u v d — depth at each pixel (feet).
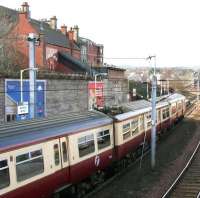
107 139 69.21
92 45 220.02
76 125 59.16
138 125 87.45
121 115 76.38
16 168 44.80
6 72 101.71
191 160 85.81
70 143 55.93
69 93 127.95
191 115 186.09
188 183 68.95
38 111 110.83
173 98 147.84
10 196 43.75
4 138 44.91
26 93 108.58
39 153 48.98
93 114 69.41
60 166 53.42
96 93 146.00
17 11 173.47
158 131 111.75
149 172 76.79
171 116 133.69
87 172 61.00
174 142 112.06
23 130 49.32
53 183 51.80
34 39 71.61
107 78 165.48
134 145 83.92
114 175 73.56
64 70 173.27
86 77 139.44
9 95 102.83
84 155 59.82
